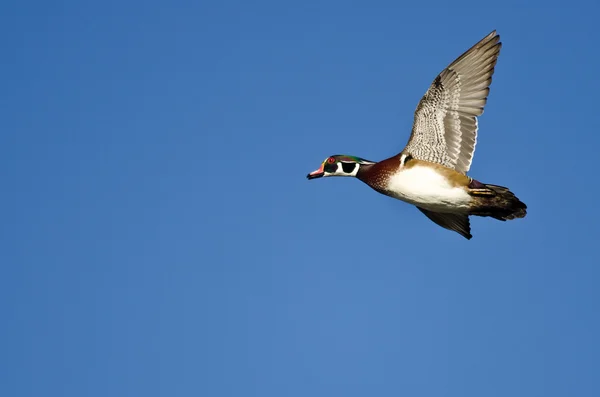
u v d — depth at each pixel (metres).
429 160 14.97
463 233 16.91
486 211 15.07
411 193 15.10
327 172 16.52
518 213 14.97
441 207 15.18
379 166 15.40
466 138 14.65
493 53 14.29
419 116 14.88
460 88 14.56
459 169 14.74
